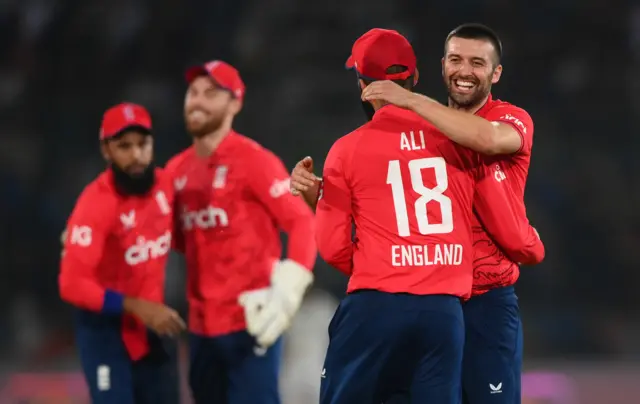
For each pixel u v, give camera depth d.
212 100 19.28
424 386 14.06
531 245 14.85
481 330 15.20
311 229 19.17
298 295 18.86
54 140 58.16
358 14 59.38
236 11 60.16
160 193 19.03
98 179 18.72
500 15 60.53
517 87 60.34
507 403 15.27
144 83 58.94
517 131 14.33
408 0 59.78
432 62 58.56
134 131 18.34
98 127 58.72
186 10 59.84
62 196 55.25
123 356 18.47
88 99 59.31
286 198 19.06
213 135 19.47
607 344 50.03
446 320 13.94
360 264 14.36
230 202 19.11
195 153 19.73
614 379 37.97
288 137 57.38
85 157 57.59
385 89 13.84
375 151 14.38
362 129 14.63
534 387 33.06
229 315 19.14
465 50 14.73
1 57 60.44
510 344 15.32
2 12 60.50
